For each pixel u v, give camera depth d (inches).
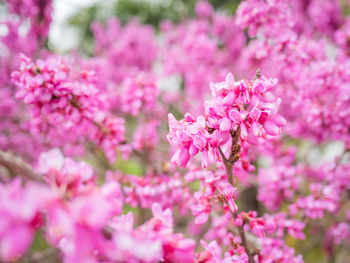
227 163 60.7
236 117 53.8
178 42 253.4
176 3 340.2
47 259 116.8
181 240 45.3
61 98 77.5
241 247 68.8
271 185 120.8
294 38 102.2
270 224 64.6
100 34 287.0
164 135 178.4
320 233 155.1
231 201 58.6
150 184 101.2
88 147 158.6
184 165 54.3
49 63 77.3
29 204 29.8
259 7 98.4
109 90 159.6
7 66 157.8
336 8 191.0
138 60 279.4
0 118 145.4
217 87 57.9
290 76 117.4
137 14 374.0
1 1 153.6
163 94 210.5
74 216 31.2
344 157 118.8
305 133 129.4
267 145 94.0
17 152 149.9
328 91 107.3
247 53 141.9
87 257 31.5
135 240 39.8
